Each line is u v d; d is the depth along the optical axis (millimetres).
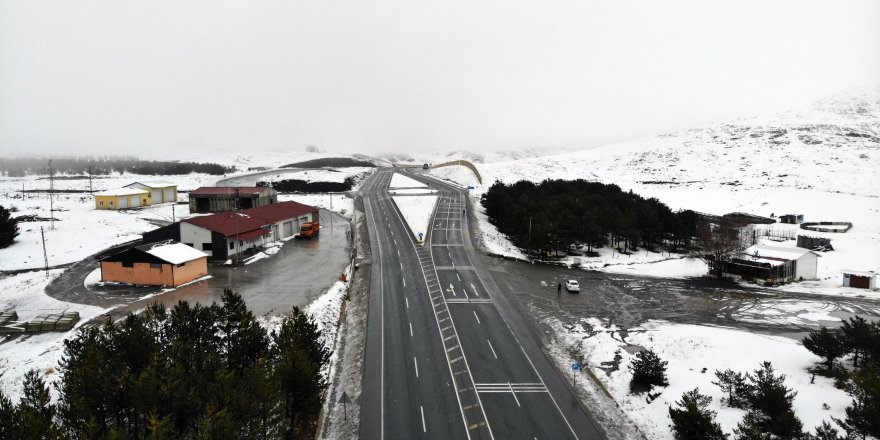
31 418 20688
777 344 41406
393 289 57156
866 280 60062
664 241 90375
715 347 41094
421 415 31984
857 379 28062
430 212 101500
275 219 78500
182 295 50344
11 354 36031
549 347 42906
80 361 25953
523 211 80625
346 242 78625
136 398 23531
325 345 40750
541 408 33062
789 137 197875
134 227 80312
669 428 30125
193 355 28594
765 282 62406
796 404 30500
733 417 29609
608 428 30875
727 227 74750
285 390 27734
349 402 33344
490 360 40062
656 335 44812
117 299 48719
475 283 60281
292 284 55188
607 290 59531
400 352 41188
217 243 66188
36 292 50562
